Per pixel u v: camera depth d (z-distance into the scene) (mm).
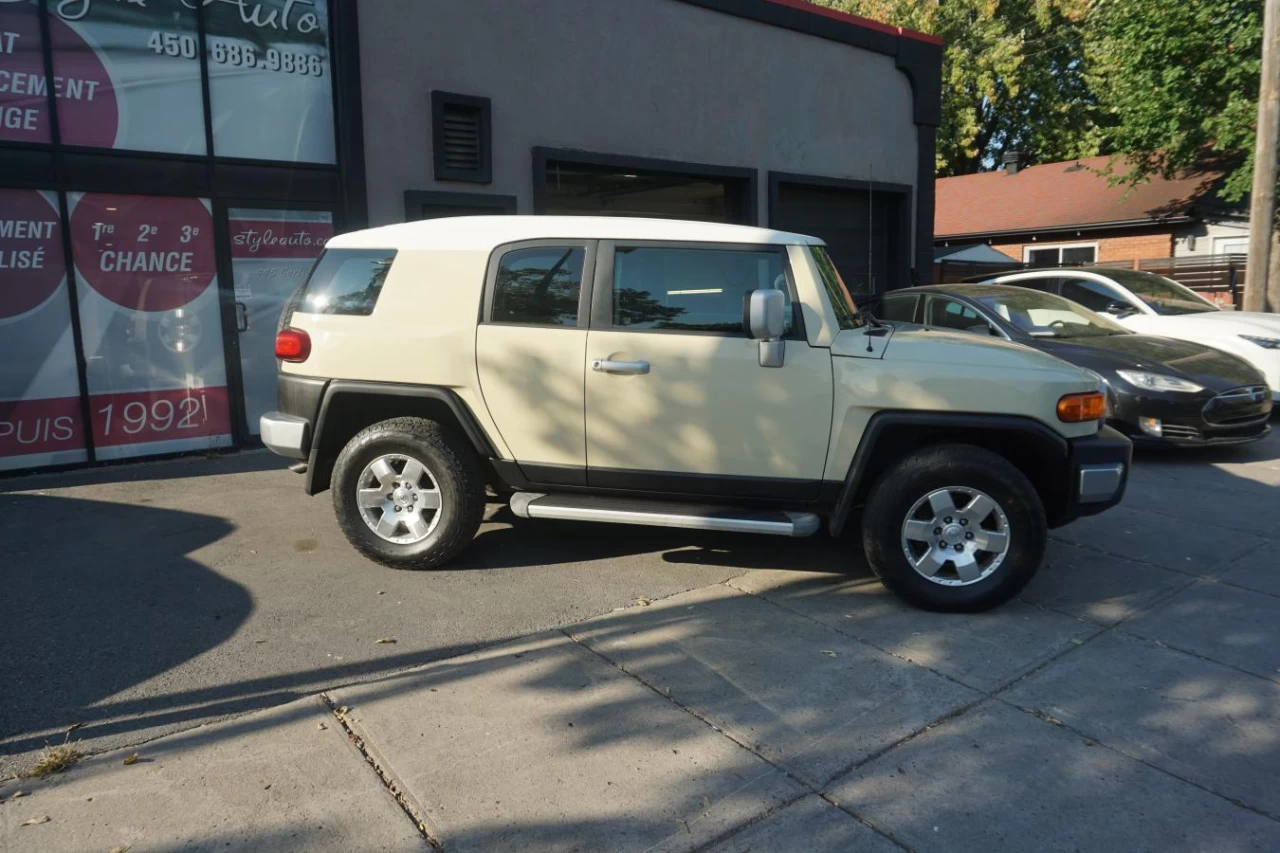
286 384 5078
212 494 6641
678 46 10922
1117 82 16547
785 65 12102
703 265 4648
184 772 3043
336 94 8422
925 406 4367
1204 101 15156
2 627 4211
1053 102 30453
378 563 5078
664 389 4594
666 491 4727
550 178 10188
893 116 13633
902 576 4430
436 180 9109
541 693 3631
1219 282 18203
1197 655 4031
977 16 28609
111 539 5539
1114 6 15891
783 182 12242
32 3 6945
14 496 6559
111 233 7457
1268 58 11820
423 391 4848
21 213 7051
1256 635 4246
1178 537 5750
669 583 4875
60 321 7301
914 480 4355
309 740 3256
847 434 4469
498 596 4664
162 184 7629
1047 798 2955
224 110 7895
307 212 8445
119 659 3893
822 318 4512
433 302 4871
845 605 4582
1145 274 10805
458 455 4859
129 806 2850
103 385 7551
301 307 5113
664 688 3682
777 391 4500
